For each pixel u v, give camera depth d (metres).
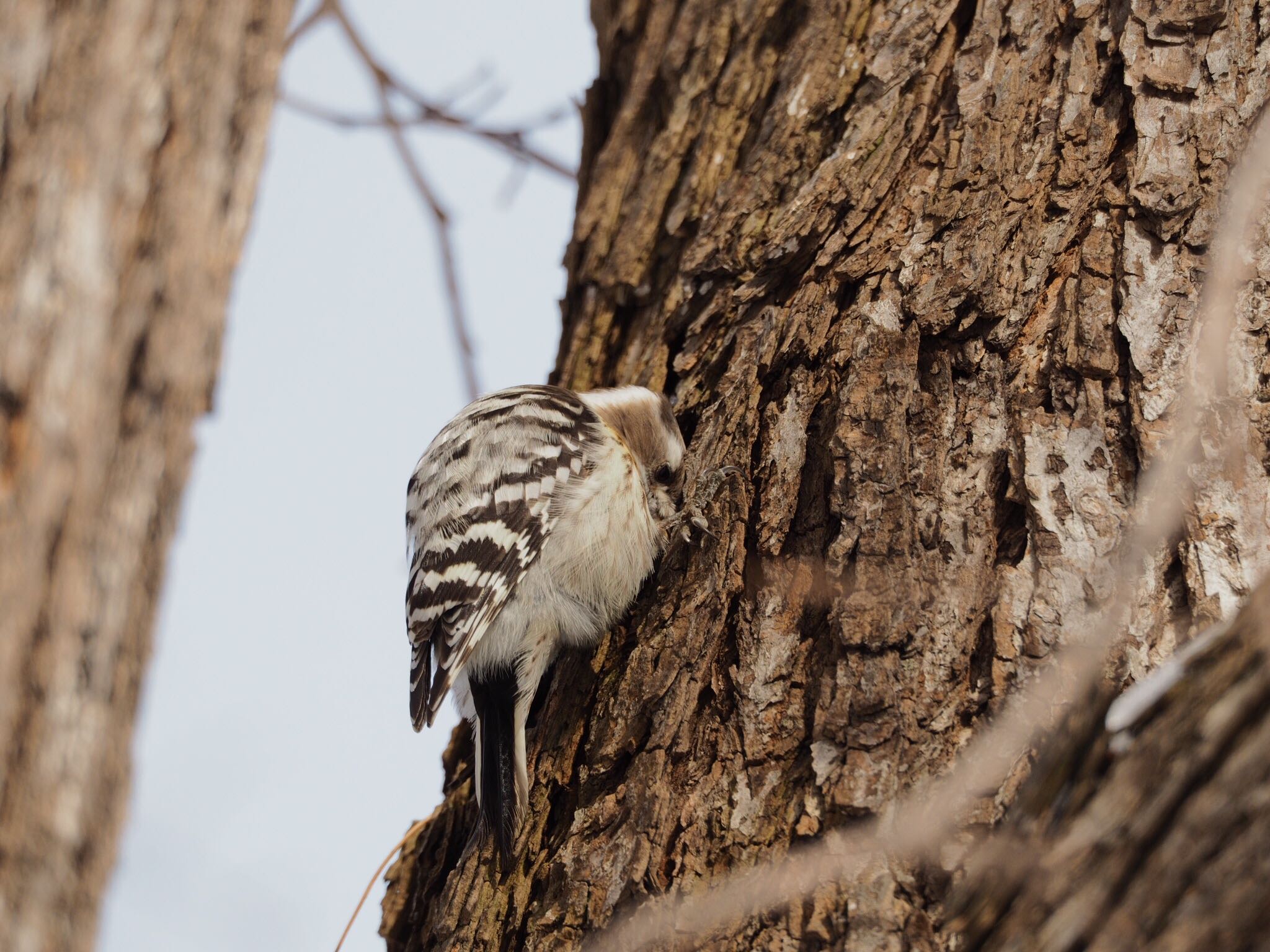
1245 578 5.61
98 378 3.33
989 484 6.26
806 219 7.82
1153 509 5.83
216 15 3.59
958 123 7.53
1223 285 6.07
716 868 5.66
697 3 9.45
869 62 8.19
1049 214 6.96
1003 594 5.86
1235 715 4.08
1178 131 6.92
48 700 3.26
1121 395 6.29
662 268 9.02
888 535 6.18
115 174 3.37
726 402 7.64
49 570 3.26
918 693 5.70
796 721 5.97
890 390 6.61
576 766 6.92
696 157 9.00
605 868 5.99
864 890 5.14
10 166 3.29
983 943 4.56
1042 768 5.12
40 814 3.24
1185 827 3.96
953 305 6.75
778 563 6.53
